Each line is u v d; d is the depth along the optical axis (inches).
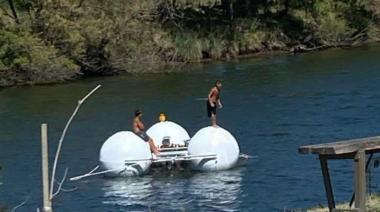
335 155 795.4
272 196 1439.5
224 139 1728.6
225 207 1387.8
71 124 2394.2
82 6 3786.9
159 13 4227.4
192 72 3690.9
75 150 1993.1
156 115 2514.8
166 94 2977.4
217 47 4279.0
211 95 2102.6
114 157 1699.1
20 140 2149.4
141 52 3809.1
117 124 2372.0
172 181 1638.8
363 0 4918.8
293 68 3651.6
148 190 1565.0
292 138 2018.9
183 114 2504.9
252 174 1647.4
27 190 1571.1
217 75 3506.4
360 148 761.6
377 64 3627.0
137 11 3905.0
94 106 2746.1
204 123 2332.7
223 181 1608.0
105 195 1530.5
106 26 3742.6
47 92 3223.4
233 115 2431.1
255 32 4522.6
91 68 3750.0
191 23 4335.6
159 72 3752.5
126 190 1572.3
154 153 1770.4
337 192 1397.6
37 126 2378.2
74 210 1411.2
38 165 1814.7
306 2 4739.2
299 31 4682.6
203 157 1712.6
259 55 4404.5
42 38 3666.3
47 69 3550.7
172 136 1875.0
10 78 3521.2
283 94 2817.4
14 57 3528.5
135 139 1731.1
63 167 1795.0
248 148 1919.3
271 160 1766.7
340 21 4778.5
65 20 3673.7
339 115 2319.1
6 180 1664.6
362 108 2421.3
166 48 4057.6
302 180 1546.5
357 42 4788.4
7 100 3019.2
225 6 4539.9
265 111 2469.2
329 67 3612.2
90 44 3722.9
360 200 769.6
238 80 3292.3
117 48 3762.3
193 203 1435.8
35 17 3681.1
